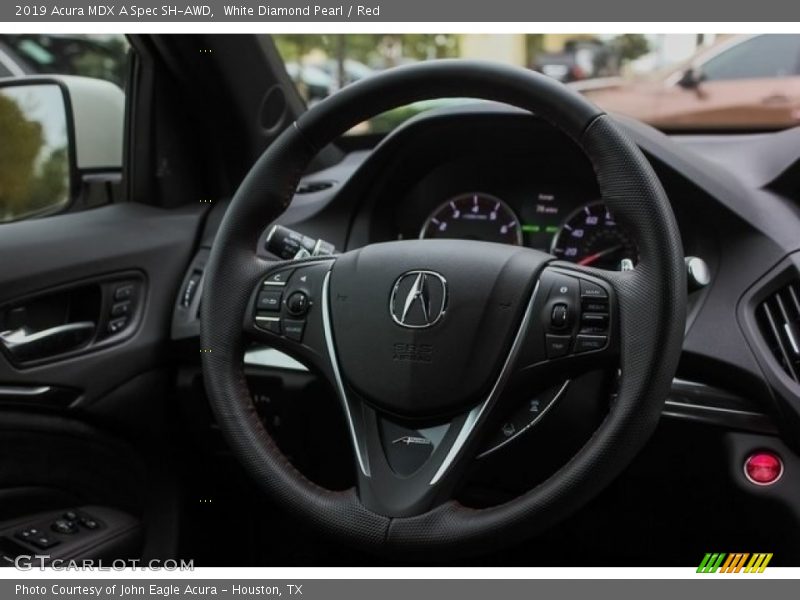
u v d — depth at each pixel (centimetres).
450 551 107
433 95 121
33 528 163
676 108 181
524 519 104
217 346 123
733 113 177
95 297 166
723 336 137
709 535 146
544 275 114
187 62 175
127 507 176
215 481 178
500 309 113
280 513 177
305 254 131
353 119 125
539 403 115
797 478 135
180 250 176
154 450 173
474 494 141
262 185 125
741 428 136
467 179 172
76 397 162
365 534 109
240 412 120
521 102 116
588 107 112
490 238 171
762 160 158
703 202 143
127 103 186
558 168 165
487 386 112
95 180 183
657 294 106
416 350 114
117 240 168
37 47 194
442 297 115
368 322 117
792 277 137
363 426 116
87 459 169
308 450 159
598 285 111
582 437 127
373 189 170
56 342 160
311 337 121
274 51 189
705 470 140
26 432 161
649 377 105
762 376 134
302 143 125
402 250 120
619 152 110
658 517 147
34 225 164
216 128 185
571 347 111
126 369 166
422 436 114
